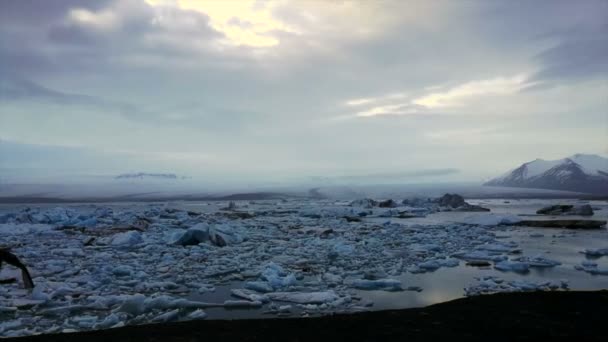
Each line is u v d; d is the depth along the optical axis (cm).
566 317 721
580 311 757
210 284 1212
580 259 1605
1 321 877
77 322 847
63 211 3650
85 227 2891
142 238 2272
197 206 7294
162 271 1425
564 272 1355
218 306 963
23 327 830
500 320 703
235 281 1267
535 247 1939
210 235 2112
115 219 3500
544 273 1341
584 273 1338
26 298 1030
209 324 688
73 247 2028
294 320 713
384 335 627
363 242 2136
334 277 1266
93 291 1129
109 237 2292
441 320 708
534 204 7044
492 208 5791
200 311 889
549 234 2508
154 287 1162
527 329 655
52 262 1522
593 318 714
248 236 2444
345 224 3400
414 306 966
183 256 1766
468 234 2494
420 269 1416
